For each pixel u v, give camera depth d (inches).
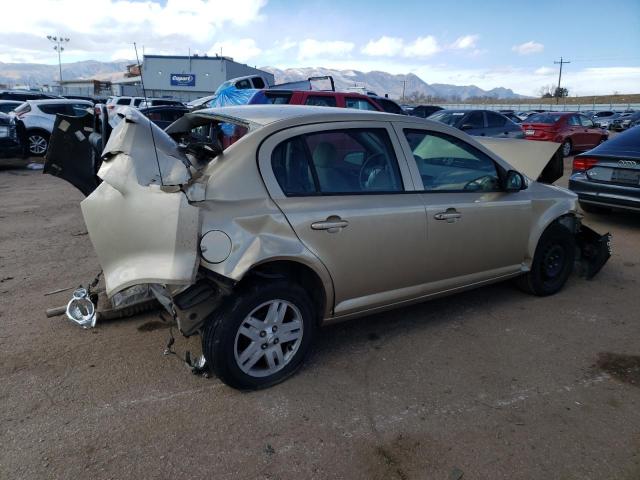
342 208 130.6
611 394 128.3
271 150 125.3
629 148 281.6
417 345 151.0
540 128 664.4
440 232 149.3
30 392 121.6
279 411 117.6
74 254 225.6
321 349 147.4
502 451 106.7
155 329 155.1
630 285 203.2
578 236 211.0
